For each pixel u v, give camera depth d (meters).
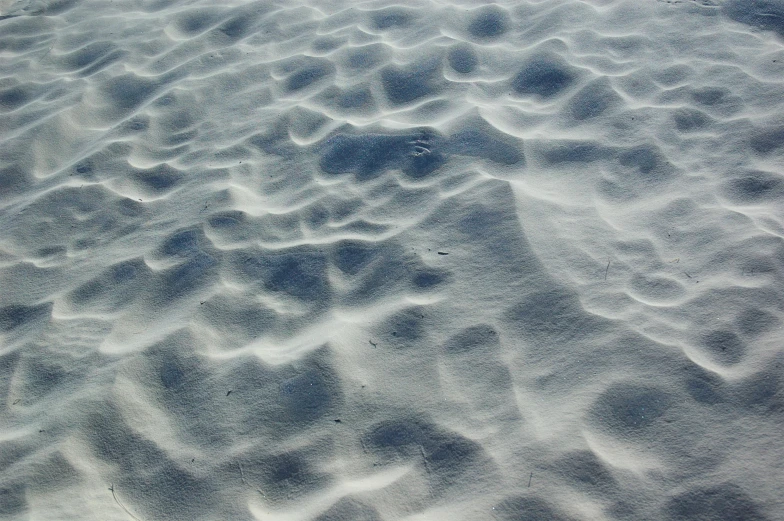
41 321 2.52
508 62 3.60
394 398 2.05
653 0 3.90
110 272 2.71
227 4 4.63
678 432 1.85
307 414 2.05
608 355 2.07
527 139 3.03
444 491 1.80
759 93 3.10
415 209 2.76
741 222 2.47
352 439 1.97
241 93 3.74
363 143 3.19
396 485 1.83
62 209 3.10
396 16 4.18
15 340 2.46
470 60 3.67
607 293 2.27
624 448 1.83
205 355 2.28
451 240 2.57
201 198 3.03
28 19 4.82
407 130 3.21
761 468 1.74
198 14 4.56
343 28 4.16
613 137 2.99
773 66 3.26
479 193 2.75
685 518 1.67
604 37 3.66
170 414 2.11
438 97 3.43
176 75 3.96
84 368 2.28
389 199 2.85
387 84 3.60
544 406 1.96
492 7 4.11
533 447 1.86
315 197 2.94
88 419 2.09
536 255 2.44
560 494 1.75
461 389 2.05
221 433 2.04
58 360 2.34
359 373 2.14
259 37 4.23
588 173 2.82
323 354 2.19
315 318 2.38
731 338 2.06
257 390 2.14
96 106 3.81
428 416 1.99
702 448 1.80
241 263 2.65
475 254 2.49
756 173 2.68
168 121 3.61
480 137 3.08
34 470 1.97
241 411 2.09
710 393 1.93
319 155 3.19
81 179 3.27
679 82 3.26
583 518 1.69
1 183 3.32
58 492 1.92
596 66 3.44
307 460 1.94
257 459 1.96
